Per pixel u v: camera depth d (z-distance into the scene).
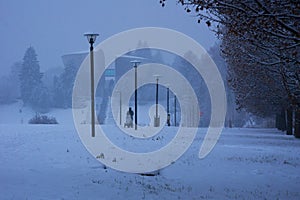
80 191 9.85
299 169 16.53
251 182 13.62
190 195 10.95
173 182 12.84
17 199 8.48
